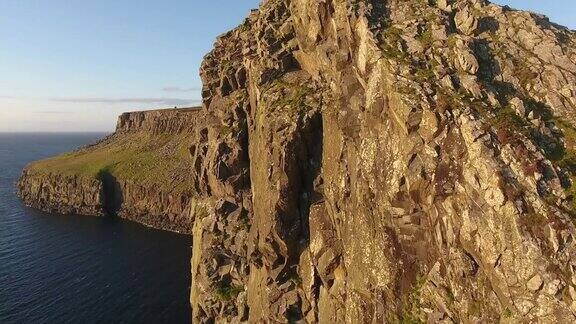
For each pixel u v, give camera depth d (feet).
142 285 284.20
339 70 136.56
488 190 92.22
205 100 196.44
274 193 140.05
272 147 143.13
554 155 97.09
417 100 105.50
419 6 136.15
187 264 326.85
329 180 134.62
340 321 123.85
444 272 98.89
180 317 239.09
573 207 87.66
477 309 91.45
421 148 104.17
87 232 428.97
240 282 167.22
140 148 638.94
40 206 553.64
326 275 130.82
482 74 115.75
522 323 83.25
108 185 539.70
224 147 172.35
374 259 112.57
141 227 459.32
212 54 205.16
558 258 82.69
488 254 90.43
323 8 146.41
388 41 122.72
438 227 101.04
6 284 284.20
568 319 78.95
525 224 86.84
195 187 202.39
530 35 127.95
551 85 113.60
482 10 136.98
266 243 142.92
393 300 107.14
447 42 121.08
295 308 141.08
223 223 172.35
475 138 96.43
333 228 131.85
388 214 109.81
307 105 143.64
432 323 97.81
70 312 244.01
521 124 100.99
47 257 343.05
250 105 171.73
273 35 171.94
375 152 115.03
